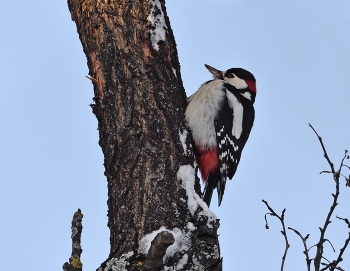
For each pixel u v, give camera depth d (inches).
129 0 365.1
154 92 345.4
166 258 292.2
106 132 341.4
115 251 304.2
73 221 301.4
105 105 344.8
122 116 337.4
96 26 360.2
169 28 377.1
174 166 324.2
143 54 356.5
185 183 319.0
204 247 301.3
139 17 363.3
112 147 333.1
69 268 291.4
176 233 301.9
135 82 345.7
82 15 367.6
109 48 354.0
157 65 355.9
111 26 359.3
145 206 310.8
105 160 337.1
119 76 347.3
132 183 318.3
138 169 320.8
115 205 320.2
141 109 339.0
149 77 349.4
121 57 352.2
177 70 372.5
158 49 361.7
